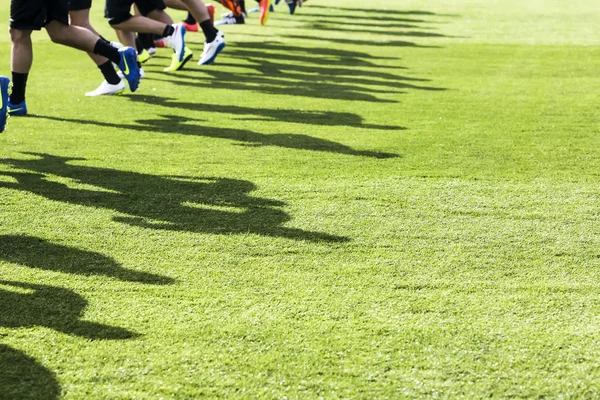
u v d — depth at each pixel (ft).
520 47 64.69
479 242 21.45
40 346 15.51
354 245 21.12
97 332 16.12
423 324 16.67
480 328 16.52
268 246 20.95
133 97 41.86
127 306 17.33
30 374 14.51
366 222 22.88
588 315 17.22
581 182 27.12
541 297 18.10
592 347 15.78
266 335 16.10
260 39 69.15
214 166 28.43
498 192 25.84
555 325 16.71
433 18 90.48
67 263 19.65
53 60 54.49
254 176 27.22
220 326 16.46
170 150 30.68
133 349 15.47
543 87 46.34
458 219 23.25
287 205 24.26
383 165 28.89
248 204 24.30
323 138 33.06
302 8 103.55
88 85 45.14
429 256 20.44
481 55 60.13
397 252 20.68
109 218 22.86
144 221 22.67
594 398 13.97
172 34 49.39
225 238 21.47
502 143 32.48
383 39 70.13
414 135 33.76
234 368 14.83
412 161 29.50
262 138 32.91
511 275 19.34
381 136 33.53
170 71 50.96
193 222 22.66
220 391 14.07
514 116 37.99
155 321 16.66
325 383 14.34
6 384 14.16
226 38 69.51
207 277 18.95
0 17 85.56
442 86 46.47
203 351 15.43
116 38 69.26
